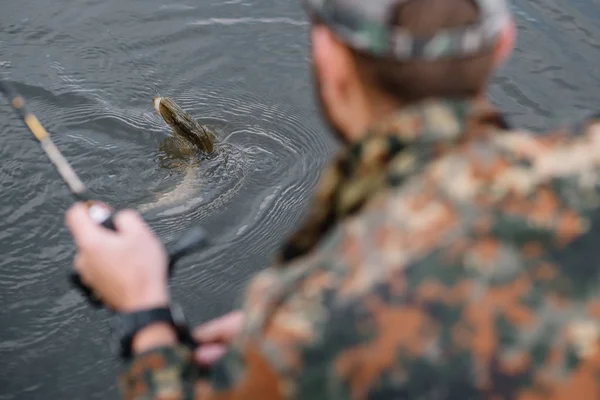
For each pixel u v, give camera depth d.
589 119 1.25
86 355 3.80
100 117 5.23
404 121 1.12
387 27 1.12
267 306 1.08
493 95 5.28
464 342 0.98
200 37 5.86
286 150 5.12
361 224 1.08
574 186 1.07
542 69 5.45
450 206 1.05
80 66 5.60
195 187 4.80
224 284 4.17
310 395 1.02
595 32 5.75
